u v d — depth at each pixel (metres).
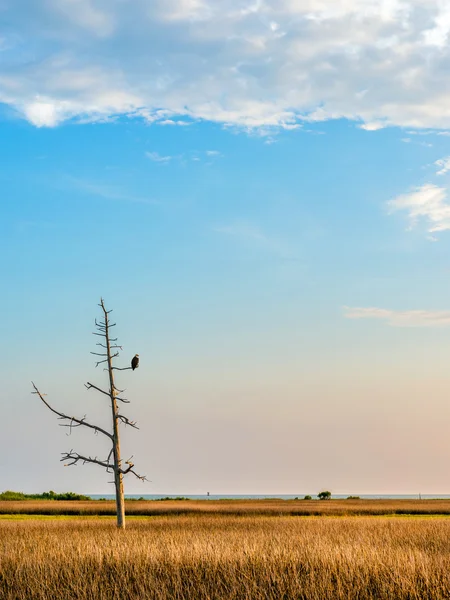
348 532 29.45
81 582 16.81
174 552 19.00
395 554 18.77
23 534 28.28
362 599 15.55
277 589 15.98
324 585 15.94
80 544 21.58
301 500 113.50
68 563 18.64
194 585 16.72
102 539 24.47
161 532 29.38
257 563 18.00
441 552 22.02
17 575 17.56
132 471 31.30
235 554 18.81
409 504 85.06
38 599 15.95
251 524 37.34
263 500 112.56
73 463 30.75
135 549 19.91
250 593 15.67
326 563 17.61
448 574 16.27
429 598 15.25
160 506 74.00
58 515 57.81
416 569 16.77
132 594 15.81
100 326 31.77
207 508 68.69
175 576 17.20
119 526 30.89
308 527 33.84
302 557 18.58
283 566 17.58
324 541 23.81
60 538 26.06
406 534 28.19
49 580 17.05
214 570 17.50
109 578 17.48
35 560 18.92
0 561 19.11
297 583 16.16
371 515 60.31
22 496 102.31
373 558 17.88
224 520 42.22
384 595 15.45
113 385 31.45
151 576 16.77
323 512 62.56
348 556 17.98
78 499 101.62
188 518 46.81
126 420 31.47
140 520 43.09
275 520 42.16
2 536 27.66
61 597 16.05
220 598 15.69
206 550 19.33
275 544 21.75
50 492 103.94
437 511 65.88
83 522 39.38
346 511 64.31
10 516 55.56
